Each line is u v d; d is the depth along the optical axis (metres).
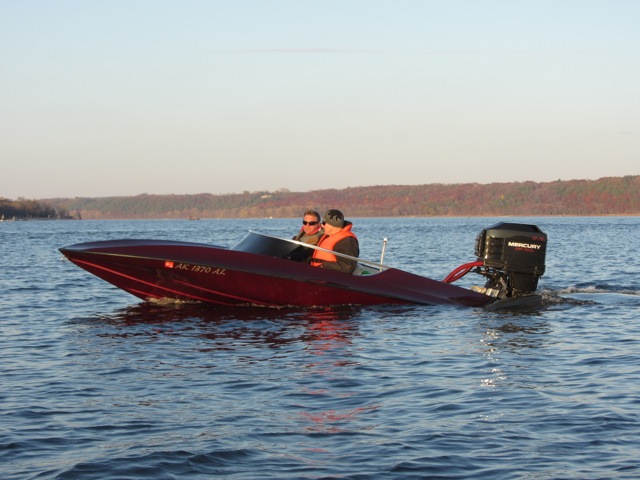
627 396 6.90
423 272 21.47
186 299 12.82
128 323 11.23
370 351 9.06
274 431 5.97
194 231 79.69
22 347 9.43
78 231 83.31
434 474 5.09
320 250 12.55
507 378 7.66
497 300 12.58
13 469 5.18
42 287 16.88
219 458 5.38
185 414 6.43
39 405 6.71
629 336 10.00
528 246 12.48
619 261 25.78
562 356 8.73
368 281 12.53
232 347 9.32
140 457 5.38
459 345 9.42
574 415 6.32
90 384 7.47
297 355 8.83
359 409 6.57
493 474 5.08
